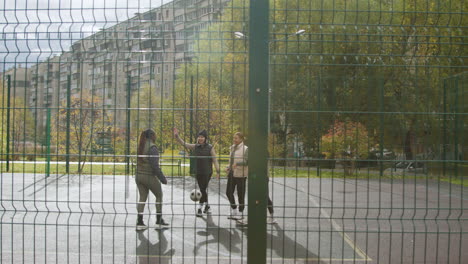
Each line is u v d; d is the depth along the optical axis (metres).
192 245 5.51
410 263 4.81
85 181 13.61
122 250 5.23
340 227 6.98
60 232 6.27
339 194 11.29
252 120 2.85
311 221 7.41
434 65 3.25
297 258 4.90
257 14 2.85
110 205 9.18
